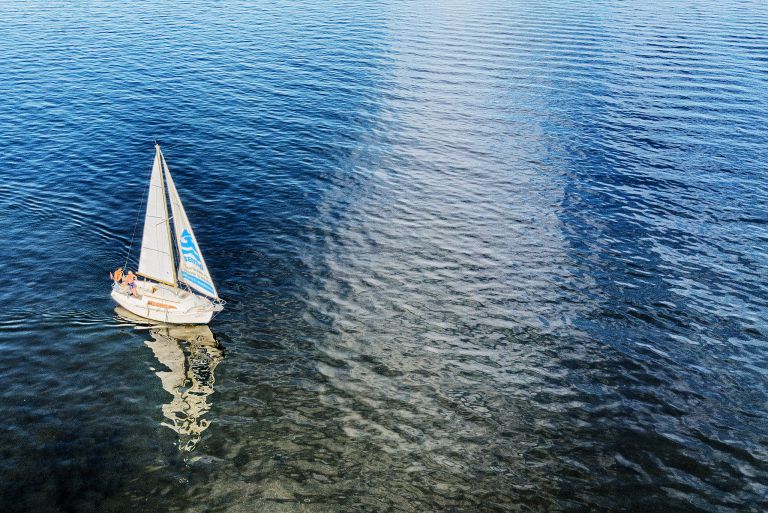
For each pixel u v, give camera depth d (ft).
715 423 85.10
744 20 349.61
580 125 195.00
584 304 111.14
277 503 70.64
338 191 150.30
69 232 124.88
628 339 102.12
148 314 101.19
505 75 244.42
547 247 129.39
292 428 81.41
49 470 73.36
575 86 231.30
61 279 110.01
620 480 75.82
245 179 153.17
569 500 73.05
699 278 119.14
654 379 93.30
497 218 140.67
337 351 96.48
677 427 84.28
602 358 97.55
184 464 75.20
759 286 116.67
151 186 97.55
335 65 253.24
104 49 262.26
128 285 104.63
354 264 120.67
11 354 91.81
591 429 83.66
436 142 181.68
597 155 173.47
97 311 102.68
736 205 146.51
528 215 142.20
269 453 77.36
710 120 197.47
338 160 167.32
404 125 193.77
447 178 159.53
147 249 103.76
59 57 247.09
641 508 72.18
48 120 182.70
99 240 123.13
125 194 141.90
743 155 172.35
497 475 75.97
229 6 370.32
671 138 184.34
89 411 82.64
